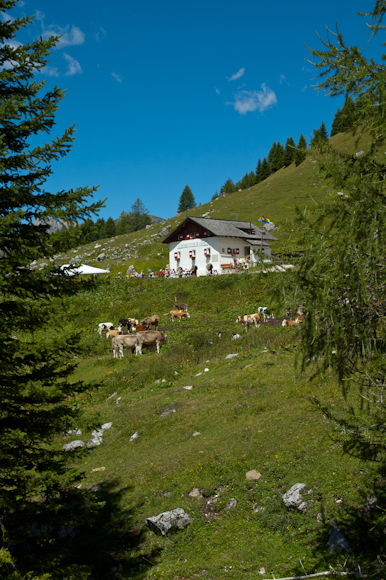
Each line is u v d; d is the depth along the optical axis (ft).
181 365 55.57
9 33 18.30
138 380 52.08
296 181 339.98
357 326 9.51
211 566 19.12
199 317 97.81
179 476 26.73
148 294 123.65
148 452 32.09
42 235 18.37
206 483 25.29
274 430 28.81
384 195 8.87
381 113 8.57
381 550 16.12
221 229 159.63
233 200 354.74
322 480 21.65
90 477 30.07
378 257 8.68
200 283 124.77
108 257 269.64
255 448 27.17
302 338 10.59
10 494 16.14
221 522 22.17
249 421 31.78
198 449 29.60
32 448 18.20
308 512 20.22
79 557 21.62
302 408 30.76
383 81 8.42
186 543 21.35
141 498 25.98
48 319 17.19
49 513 17.53
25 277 16.94
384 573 14.58
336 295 9.11
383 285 9.05
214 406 37.19
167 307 111.45
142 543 22.34
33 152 17.87
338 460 22.67
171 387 47.42
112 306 116.06
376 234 9.00
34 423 17.90
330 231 9.16
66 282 18.17
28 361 17.71
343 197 9.09
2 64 18.65
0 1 17.20
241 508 22.65
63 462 19.02
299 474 22.99
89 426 18.57
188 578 18.76
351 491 20.07
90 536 23.40
